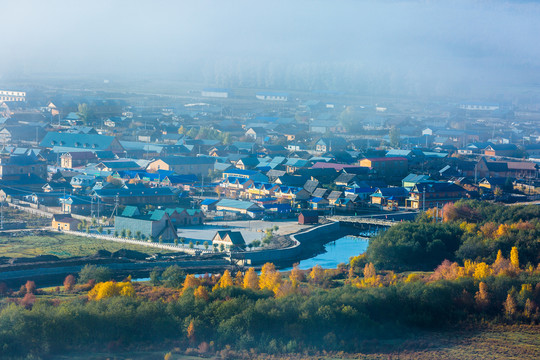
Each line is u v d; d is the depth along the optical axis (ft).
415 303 440.86
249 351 382.42
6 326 377.30
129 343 384.27
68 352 370.94
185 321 399.65
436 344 399.85
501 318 441.68
